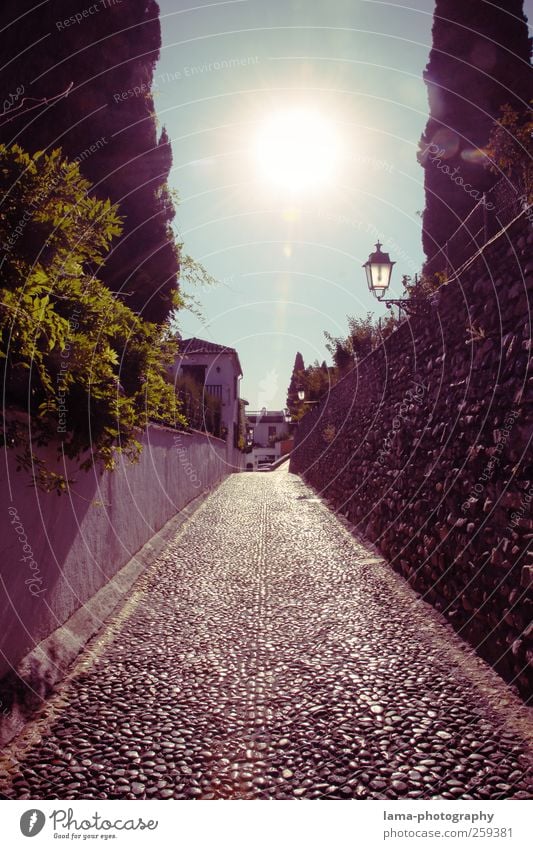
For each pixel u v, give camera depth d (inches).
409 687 149.3
